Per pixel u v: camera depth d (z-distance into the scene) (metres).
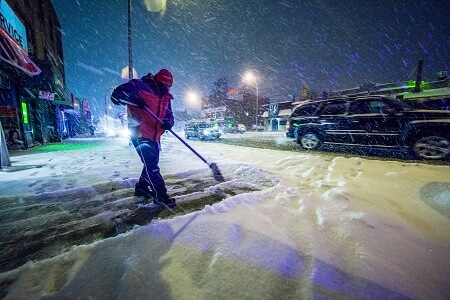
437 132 4.70
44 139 10.98
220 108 45.91
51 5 15.20
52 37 15.49
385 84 22.03
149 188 2.43
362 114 5.80
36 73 7.10
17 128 8.00
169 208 2.12
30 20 10.97
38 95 9.53
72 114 21.36
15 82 8.07
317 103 6.82
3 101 7.75
